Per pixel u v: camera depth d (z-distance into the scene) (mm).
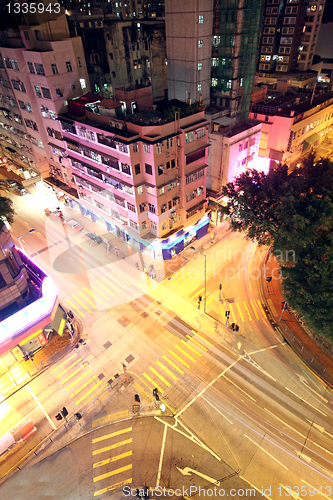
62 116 47844
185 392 31047
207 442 27266
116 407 30312
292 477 24859
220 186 50562
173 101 46375
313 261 30125
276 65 84875
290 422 28312
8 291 29547
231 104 53094
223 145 46938
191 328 37438
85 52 70875
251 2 45656
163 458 26422
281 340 35531
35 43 47094
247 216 35625
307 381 31453
